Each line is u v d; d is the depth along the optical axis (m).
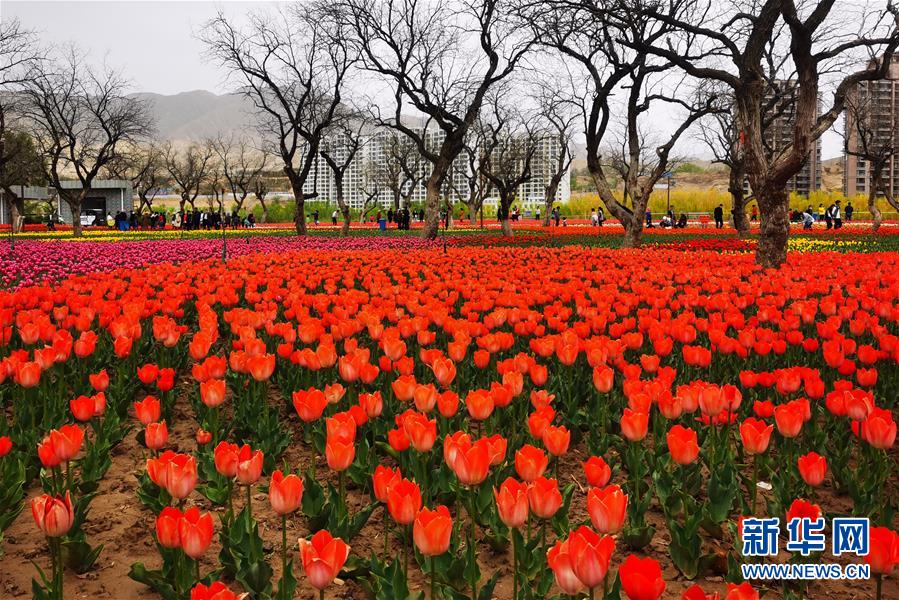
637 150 22.33
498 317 7.04
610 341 5.38
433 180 29.55
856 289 8.82
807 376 4.62
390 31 28.19
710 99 21.89
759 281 10.05
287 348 5.84
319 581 2.24
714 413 4.05
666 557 3.73
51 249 22.42
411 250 20.47
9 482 4.23
